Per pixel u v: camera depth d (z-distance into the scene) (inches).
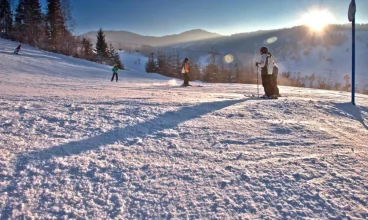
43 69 1067.9
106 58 2721.5
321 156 115.0
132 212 73.0
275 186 87.8
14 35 2327.8
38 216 68.9
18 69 975.0
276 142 132.4
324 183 90.4
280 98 291.4
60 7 2559.1
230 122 167.2
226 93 385.7
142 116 172.6
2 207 71.2
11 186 81.4
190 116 179.5
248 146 126.0
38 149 109.6
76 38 2716.5
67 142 119.7
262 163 106.1
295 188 86.8
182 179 91.6
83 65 1524.4
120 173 94.0
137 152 113.9
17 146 111.7
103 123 152.2
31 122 146.5
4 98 226.5
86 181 87.4
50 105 194.2
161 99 256.4
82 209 73.0
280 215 73.3
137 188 85.0
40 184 83.7
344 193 84.4
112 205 75.5
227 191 84.5
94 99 238.1
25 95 261.3
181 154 113.7
